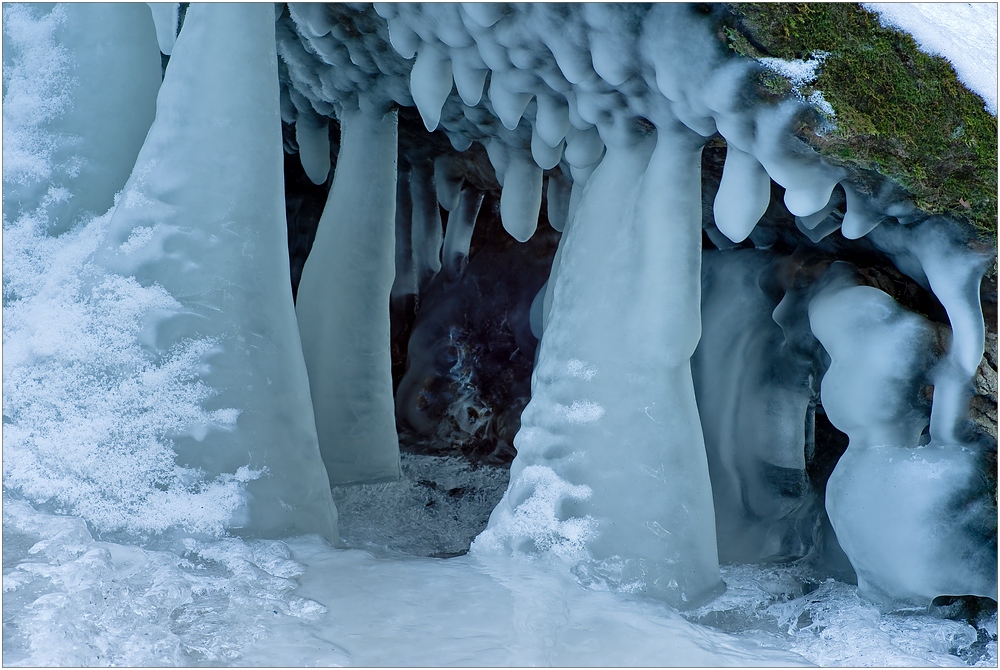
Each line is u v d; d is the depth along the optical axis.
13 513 2.96
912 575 2.95
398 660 2.36
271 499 3.24
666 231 3.13
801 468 3.76
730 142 2.84
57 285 3.35
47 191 3.53
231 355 3.25
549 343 3.42
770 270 3.84
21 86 3.64
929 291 3.33
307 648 2.38
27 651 2.14
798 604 3.18
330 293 4.30
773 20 2.61
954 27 3.29
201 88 3.34
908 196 2.83
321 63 4.11
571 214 3.88
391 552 3.56
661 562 3.08
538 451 3.29
